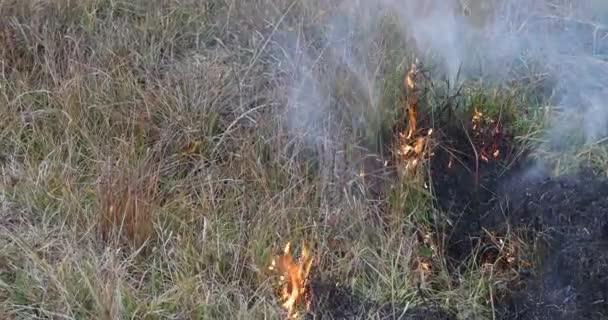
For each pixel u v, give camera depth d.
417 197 3.85
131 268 3.65
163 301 3.43
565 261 3.48
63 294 3.40
